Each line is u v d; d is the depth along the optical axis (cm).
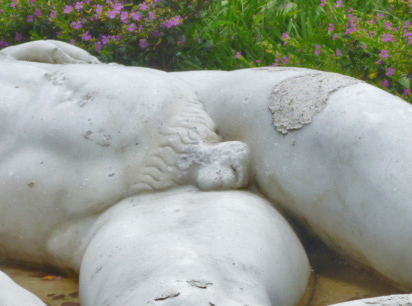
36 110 380
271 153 358
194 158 365
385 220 310
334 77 362
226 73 409
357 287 335
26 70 402
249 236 309
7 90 390
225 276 282
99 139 366
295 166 347
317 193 340
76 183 362
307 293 332
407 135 318
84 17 608
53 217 366
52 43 435
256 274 292
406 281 313
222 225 313
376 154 319
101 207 362
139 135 369
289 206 356
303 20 688
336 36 596
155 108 376
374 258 322
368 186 318
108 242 321
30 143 374
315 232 353
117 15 603
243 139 374
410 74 531
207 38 701
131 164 366
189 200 346
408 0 608
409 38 542
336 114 339
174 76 415
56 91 385
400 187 308
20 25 650
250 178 369
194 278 274
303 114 350
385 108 333
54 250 367
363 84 353
